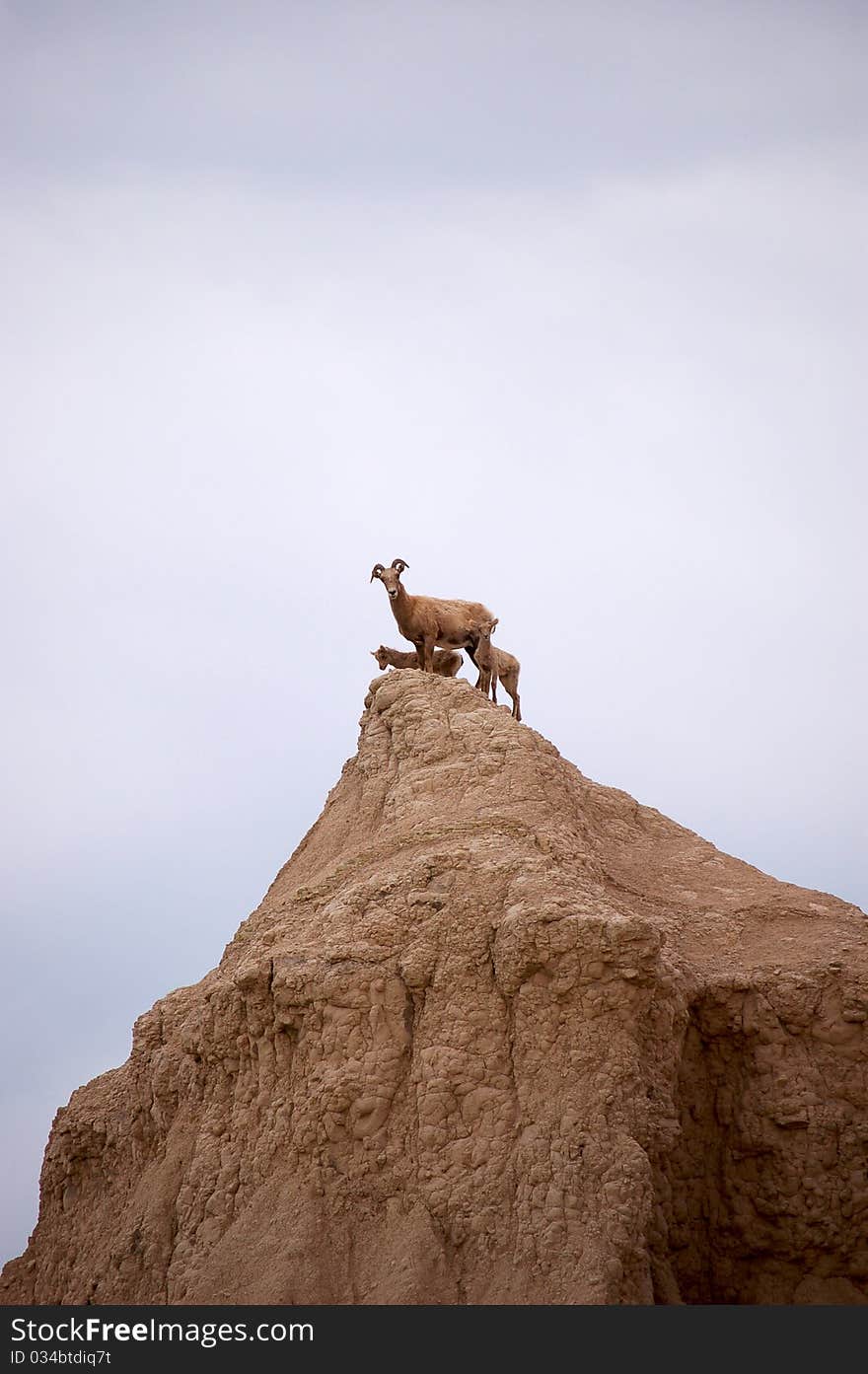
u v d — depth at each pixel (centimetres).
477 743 12900
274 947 11675
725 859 13638
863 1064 11556
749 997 11688
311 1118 10781
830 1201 11175
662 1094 10912
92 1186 12262
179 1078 11819
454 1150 10481
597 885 11631
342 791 13638
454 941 11000
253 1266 10469
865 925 12575
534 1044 10594
